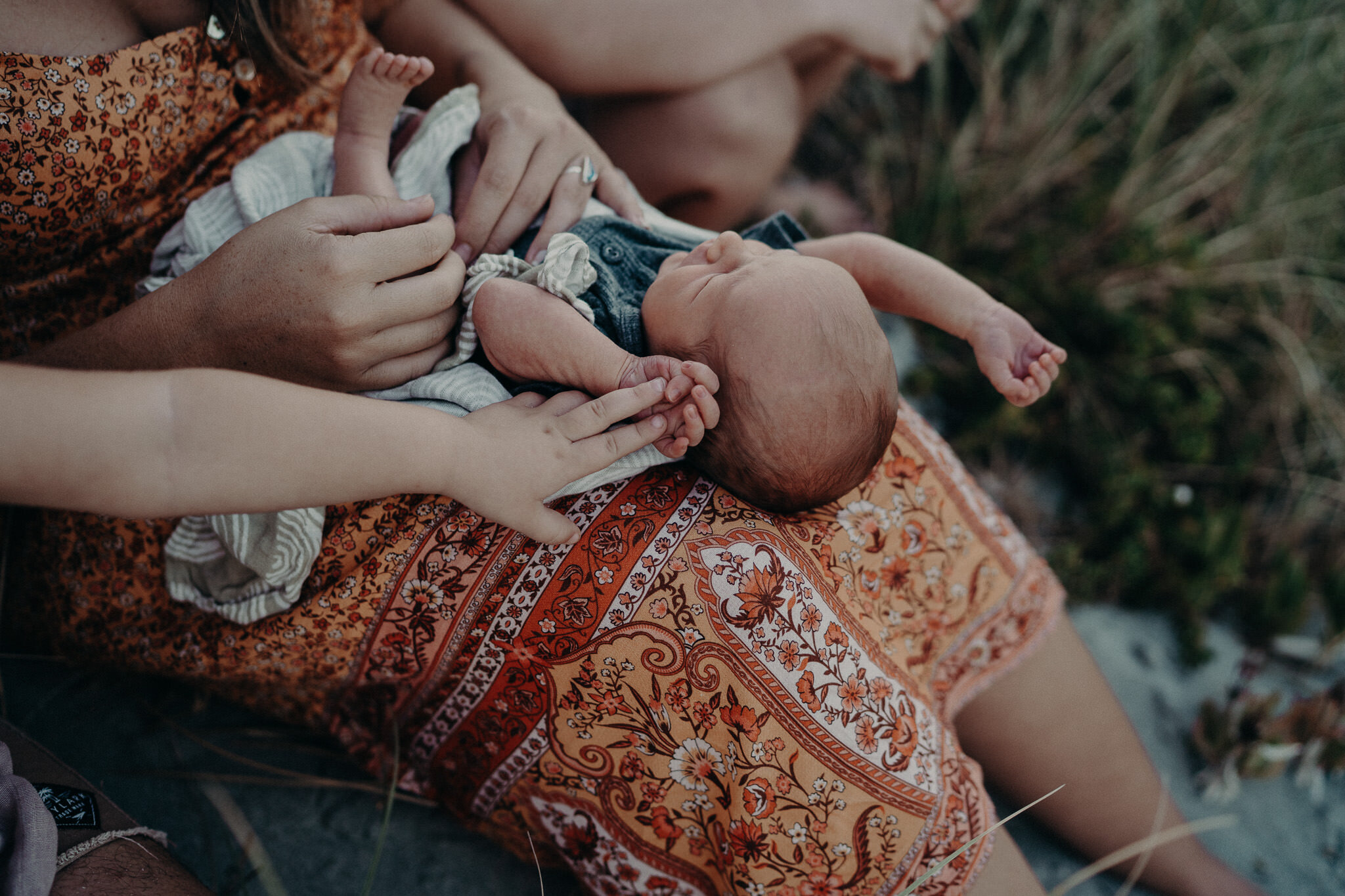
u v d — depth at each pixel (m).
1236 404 2.58
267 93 1.60
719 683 1.21
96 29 1.32
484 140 1.55
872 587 1.42
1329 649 2.18
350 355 1.21
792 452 1.23
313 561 1.30
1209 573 2.23
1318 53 2.91
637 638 1.23
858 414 1.25
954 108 3.11
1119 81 3.01
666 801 1.33
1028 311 2.60
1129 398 2.46
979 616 1.58
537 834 1.54
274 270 1.17
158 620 1.49
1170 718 2.05
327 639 1.39
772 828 1.25
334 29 1.71
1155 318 2.64
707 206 2.32
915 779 1.27
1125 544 2.26
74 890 1.06
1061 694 1.67
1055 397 2.47
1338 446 2.51
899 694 1.30
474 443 1.15
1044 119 2.96
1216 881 1.72
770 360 1.21
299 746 1.77
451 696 1.42
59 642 1.57
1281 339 2.64
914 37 2.27
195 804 1.68
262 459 1.01
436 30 1.82
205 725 1.78
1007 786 1.75
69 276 1.43
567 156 1.53
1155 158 2.91
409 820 1.72
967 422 2.46
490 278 1.32
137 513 1.00
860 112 3.11
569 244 1.30
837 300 1.24
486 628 1.31
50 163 1.30
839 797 1.24
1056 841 1.79
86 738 1.72
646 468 1.28
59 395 0.93
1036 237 2.77
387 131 1.47
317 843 1.67
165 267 1.47
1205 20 2.86
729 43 2.03
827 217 2.89
